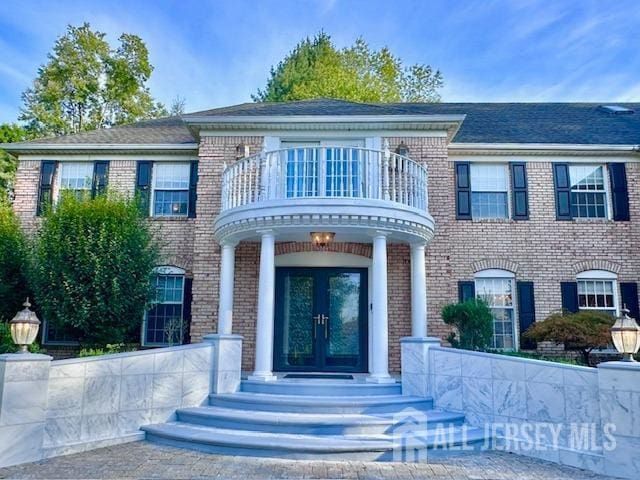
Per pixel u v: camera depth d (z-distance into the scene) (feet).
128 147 42.63
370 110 41.06
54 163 43.39
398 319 36.09
